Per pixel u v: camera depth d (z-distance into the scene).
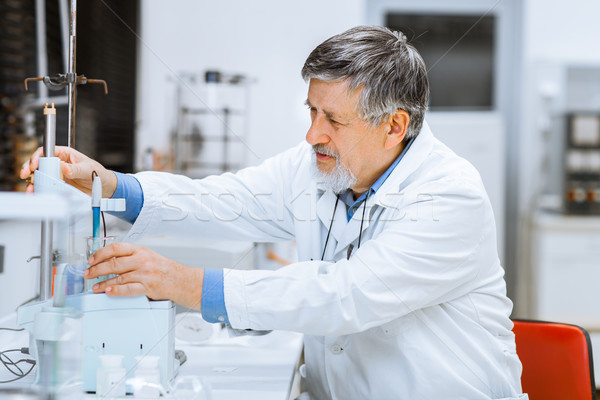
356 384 1.23
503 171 4.09
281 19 3.42
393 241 1.10
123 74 3.15
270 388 1.12
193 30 3.41
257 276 1.08
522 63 4.05
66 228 0.93
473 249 1.16
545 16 3.99
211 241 1.56
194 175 2.96
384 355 1.20
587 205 3.68
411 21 4.08
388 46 1.16
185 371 1.21
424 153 1.25
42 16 2.22
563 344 1.40
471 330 1.21
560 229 3.60
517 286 3.95
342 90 1.12
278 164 1.51
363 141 1.17
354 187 1.27
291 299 1.06
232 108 3.01
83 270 1.04
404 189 1.21
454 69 4.12
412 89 1.18
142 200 1.39
